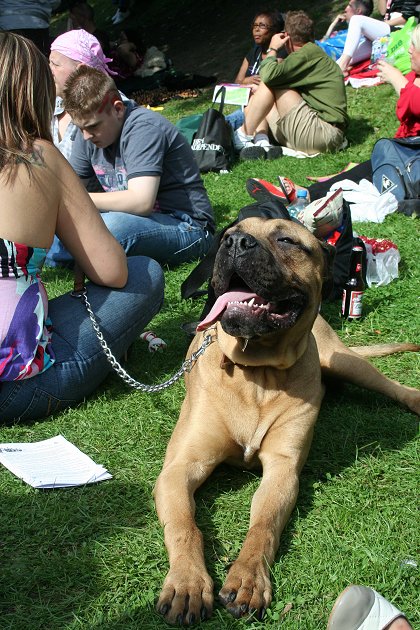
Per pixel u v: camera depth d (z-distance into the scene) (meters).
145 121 5.47
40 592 2.53
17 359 3.44
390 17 12.07
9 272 3.35
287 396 3.22
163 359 4.43
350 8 12.23
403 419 3.83
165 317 5.00
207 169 8.69
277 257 3.14
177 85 13.22
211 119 8.70
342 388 4.22
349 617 2.14
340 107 9.17
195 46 16.22
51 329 3.72
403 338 4.79
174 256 5.80
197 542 2.63
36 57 3.39
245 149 9.15
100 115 5.28
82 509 2.97
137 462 3.36
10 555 2.71
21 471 3.14
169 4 19.19
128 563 2.66
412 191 6.84
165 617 2.37
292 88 9.20
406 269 5.70
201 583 2.46
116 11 20.72
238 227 3.29
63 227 3.64
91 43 5.83
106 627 2.36
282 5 16.48
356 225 6.54
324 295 3.56
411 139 6.99
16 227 3.33
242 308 3.02
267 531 2.71
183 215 5.90
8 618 2.40
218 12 17.62
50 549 2.75
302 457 3.20
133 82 13.01
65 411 3.80
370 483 3.23
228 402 3.21
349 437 3.62
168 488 2.88
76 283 3.88
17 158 3.33
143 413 3.79
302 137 9.12
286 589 2.53
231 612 2.39
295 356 3.21
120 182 5.66
